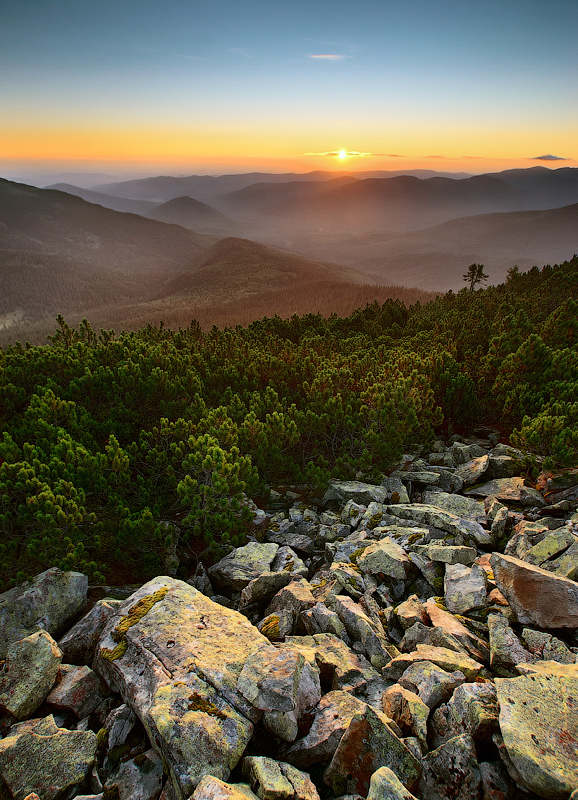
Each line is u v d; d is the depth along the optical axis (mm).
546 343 24156
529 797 4363
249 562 11117
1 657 7945
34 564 10594
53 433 14078
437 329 32531
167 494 14297
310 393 19656
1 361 18953
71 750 5660
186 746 5094
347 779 4973
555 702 4988
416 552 10258
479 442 19766
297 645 7488
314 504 15492
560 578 6992
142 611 7723
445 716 5504
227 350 25062
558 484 13641
